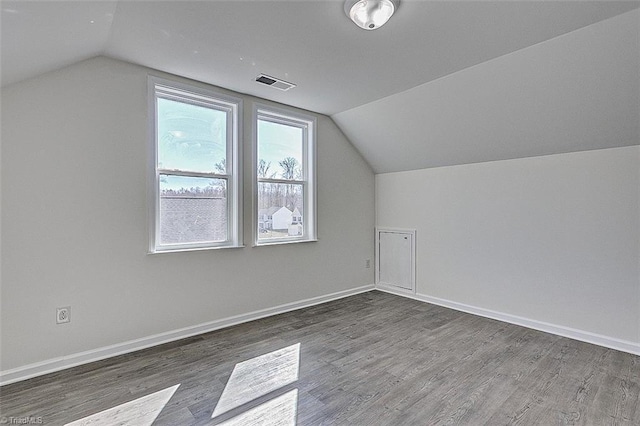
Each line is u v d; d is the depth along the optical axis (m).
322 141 4.13
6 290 2.20
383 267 4.74
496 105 2.96
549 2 1.89
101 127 2.55
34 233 2.29
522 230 3.34
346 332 3.13
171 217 2.96
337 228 4.33
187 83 2.99
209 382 2.22
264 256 3.57
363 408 1.95
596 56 2.26
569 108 2.68
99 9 1.84
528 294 3.30
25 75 2.19
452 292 3.93
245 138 3.39
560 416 1.87
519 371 2.38
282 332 3.12
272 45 2.39
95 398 2.03
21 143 2.24
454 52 2.49
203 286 3.11
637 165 2.68
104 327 2.57
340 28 2.17
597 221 2.88
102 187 2.56
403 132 3.83
